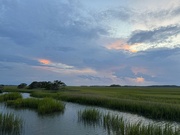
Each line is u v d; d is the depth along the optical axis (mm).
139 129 15656
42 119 23578
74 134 17219
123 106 31922
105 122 20141
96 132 17719
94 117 22594
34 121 22375
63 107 30891
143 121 23297
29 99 35406
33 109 31328
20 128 18719
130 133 14484
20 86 107125
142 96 51281
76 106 36719
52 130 18516
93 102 39438
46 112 27781
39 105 30750
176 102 35531
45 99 34875
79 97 44219
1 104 37375
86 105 38312
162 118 25344
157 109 26812
